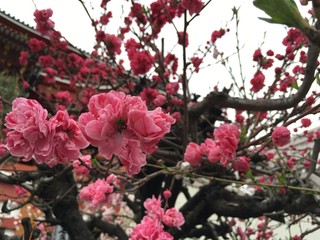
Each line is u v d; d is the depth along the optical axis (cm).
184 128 341
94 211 589
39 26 392
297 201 326
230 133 226
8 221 624
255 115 397
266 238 547
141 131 111
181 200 871
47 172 427
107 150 113
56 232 560
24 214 669
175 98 403
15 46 1028
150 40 406
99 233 573
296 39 367
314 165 306
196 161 238
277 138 242
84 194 284
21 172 427
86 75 534
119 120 112
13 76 989
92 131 111
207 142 238
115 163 379
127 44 423
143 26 407
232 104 310
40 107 122
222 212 423
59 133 121
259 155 374
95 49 500
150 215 272
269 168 420
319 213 314
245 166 230
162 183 495
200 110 353
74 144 124
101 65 482
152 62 373
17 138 121
